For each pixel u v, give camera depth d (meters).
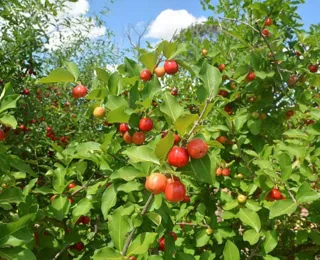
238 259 0.42
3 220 0.51
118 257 0.35
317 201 0.52
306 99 0.75
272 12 0.83
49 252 0.51
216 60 0.82
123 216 0.37
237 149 0.68
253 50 0.77
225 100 0.73
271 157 0.63
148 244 0.35
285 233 0.68
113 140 0.50
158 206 0.42
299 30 0.89
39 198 0.69
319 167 0.56
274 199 0.53
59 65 1.40
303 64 0.79
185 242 0.60
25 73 1.05
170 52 0.48
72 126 1.31
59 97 1.34
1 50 0.93
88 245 0.54
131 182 0.43
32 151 0.98
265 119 0.75
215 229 0.57
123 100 0.44
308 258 0.62
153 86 0.45
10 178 0.47
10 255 0.34
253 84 0.75
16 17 0.97
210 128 0.61
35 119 1.08
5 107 0.40
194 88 1.00
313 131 0.56
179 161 0.32
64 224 0.54
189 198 0.69
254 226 0.51
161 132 0.46
